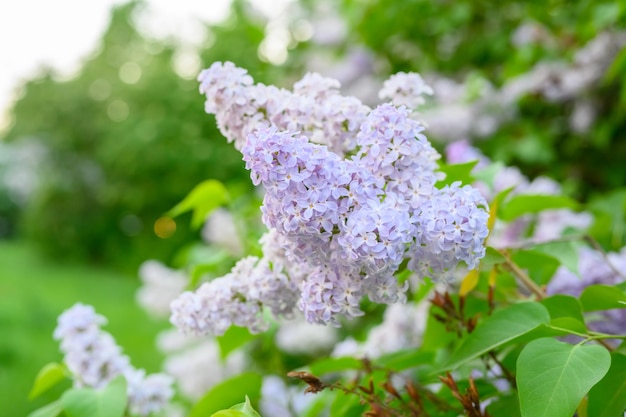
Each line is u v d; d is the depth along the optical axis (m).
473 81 1.43
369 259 0.48
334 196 0.49
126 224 6.86
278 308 0.58
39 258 7.36
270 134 0.49
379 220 0.48
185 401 1.31
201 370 1.19
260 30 1.96
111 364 0.70
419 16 1.59
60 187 7.20
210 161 4.71
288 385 0.98
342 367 0.69
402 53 1.69
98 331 0.71
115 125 6.74
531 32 1.43
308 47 1.94
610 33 1.23
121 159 5.80
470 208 0.50
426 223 0.50
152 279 1.35
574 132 1.35
